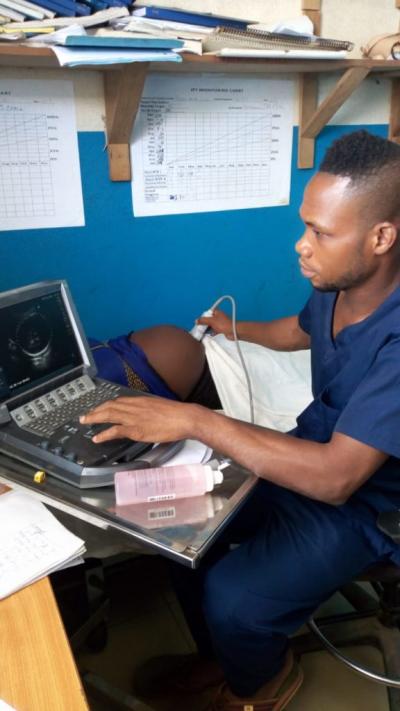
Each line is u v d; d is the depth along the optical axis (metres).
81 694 0.53
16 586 0.65
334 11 1.73
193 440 0.94
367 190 0.82
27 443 0.83
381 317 0.98
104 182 1.55
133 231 1.64
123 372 1.32
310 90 1.75
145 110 1.53
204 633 1.26
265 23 1.55
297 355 1.67
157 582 1.70
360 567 1.06
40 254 1.53
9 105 1.37
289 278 1.96
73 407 0.93
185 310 1.81
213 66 1.46
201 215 1.72
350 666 1.25
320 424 1.08
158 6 1.31
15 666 0.56
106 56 1.17
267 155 1.76
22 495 0.83
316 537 1.05
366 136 0.86
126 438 0.86
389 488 1.08
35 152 1.44
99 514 0.75
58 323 0.99
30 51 1.15
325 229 0.86
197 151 1.65
